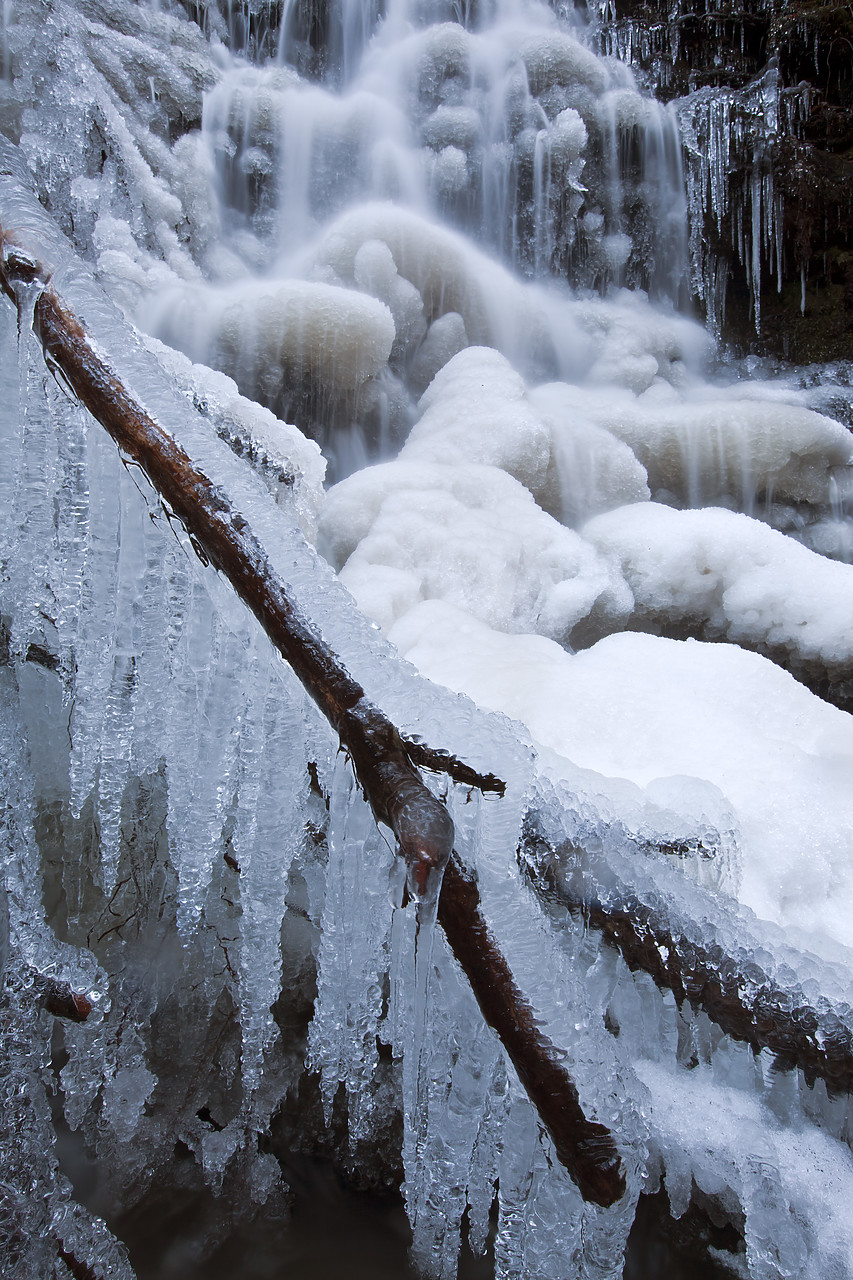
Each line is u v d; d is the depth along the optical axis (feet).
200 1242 6.05
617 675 9.95
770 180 24.57
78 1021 5.59
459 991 4.83
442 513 13.64
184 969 6.65
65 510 5.78
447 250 19.76
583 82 24.36
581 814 5.87
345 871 4.82
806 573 13.97
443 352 19.84
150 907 6.80
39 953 5.65
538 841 5.65
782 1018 5.65
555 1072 4.00
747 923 6.04
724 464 17.54
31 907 5.81
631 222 25.67
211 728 5.28
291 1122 6.50
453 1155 5.04
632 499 16.63
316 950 6.64
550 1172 4.61
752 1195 5.53
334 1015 5.33
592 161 24.88
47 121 16.58
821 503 18.01
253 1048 5.69
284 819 5.24
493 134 24.50
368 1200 6.31
